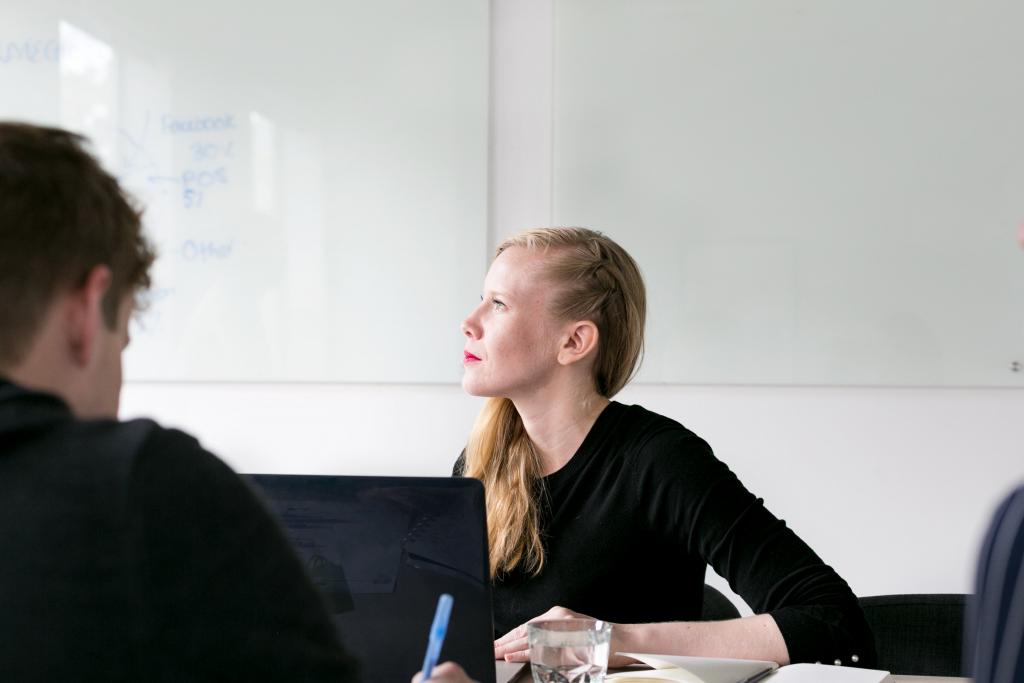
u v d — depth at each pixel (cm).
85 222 63
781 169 264
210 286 290
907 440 261
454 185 279
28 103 297
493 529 145
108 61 294
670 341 269
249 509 61
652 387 271
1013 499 77
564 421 146
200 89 290
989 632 75
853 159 261
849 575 263
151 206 292
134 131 293
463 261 279
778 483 267
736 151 266
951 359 257
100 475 57
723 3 265
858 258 261
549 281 144
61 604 55
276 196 287
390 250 282
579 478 144
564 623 104
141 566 56
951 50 256
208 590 57
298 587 61
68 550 55
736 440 268
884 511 262
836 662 122
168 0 291
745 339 266
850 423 263
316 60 285
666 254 269
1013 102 254
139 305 74
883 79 259
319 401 287
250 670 57
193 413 293
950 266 257
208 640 56
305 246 286
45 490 56
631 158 271
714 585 268
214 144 290
